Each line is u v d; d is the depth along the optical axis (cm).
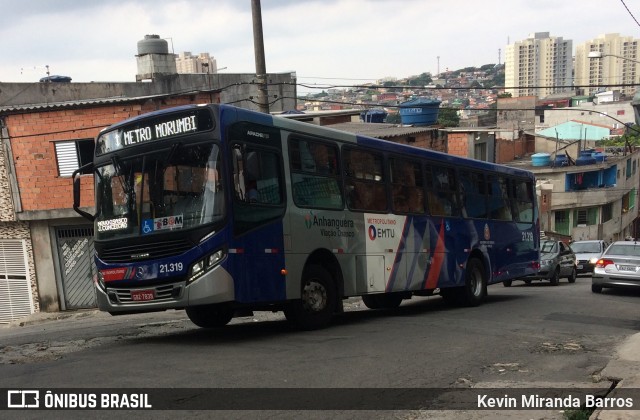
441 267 1319
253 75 3073
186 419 520
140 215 848
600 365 750
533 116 6612
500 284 2539
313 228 967
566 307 1363
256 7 1634
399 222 1192
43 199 2006
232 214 821
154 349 823
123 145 887
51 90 2408
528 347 859
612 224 4850
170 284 817
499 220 1589
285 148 934
